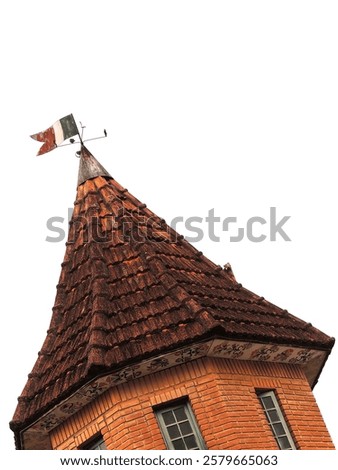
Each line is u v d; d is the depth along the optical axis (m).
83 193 19.92
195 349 16.05
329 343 18.41
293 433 17.03
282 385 17.62
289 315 18.94
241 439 15.76
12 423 16.66
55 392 16.31
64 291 18.53
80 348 16.67
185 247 19.41
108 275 17.75
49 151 20.98
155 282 17.30
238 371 16.89
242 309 17.92
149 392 16.12
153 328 16.28
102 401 16.25
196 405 16.02
